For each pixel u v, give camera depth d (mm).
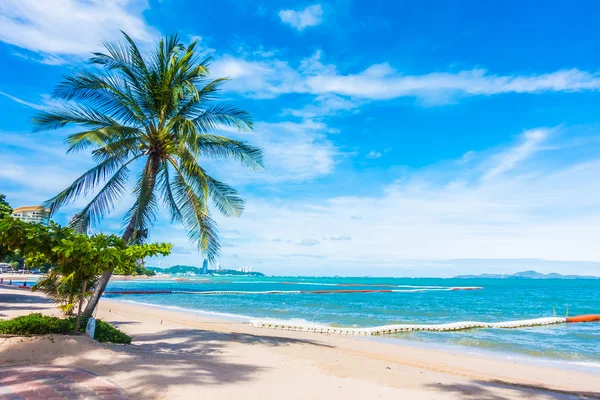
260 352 10781
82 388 5816
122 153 12469
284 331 20328
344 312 35281
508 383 9781
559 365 13922
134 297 53469
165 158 13164
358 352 14078
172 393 5750
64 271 9422
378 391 6941
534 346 18266
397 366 10711
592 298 65812
